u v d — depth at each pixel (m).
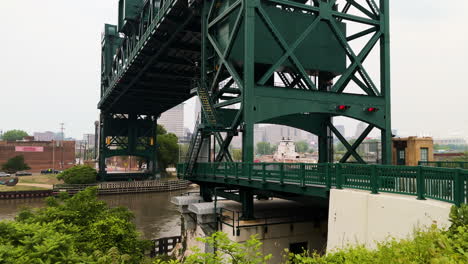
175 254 27.41
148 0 37.53
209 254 6.45
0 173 86.44
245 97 19.30
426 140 24.36
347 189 11.77
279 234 18.62
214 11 25.16
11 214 47.69
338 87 21.59
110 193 68.81
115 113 74.06
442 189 8.63
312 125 24.47
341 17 22.22
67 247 9.52
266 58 22.67
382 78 22.69
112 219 18.08
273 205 23.02
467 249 5.85
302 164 13.87
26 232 9.74
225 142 22.50
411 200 9.02
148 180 77.62
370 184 10.88
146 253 29.06
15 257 8.38
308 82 20.91
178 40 36.25
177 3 28.12
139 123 76.25
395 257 6.18
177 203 24.64
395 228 9.41
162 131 112.31
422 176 9.32
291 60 21.25
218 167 20.88
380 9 23.25
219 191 22.55
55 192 64.44
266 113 19.69
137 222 43.12
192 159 24.06
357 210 10.84
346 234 11.23
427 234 6.85
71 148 113.19
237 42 22.97
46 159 108.06
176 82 51.91
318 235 19.53
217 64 24.78
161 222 43.22
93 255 13.77
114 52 65.69
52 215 18.06
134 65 44.50
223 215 20.17
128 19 42.34
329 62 24.06
